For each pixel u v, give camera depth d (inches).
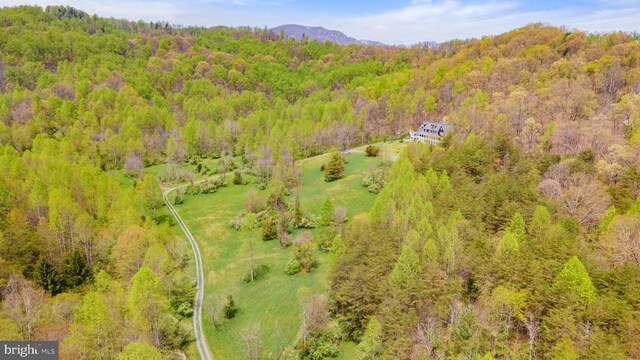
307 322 2652.6
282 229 4207.7
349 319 2596.0
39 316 2679.6
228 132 7322.8
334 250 3144.7
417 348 2017.7
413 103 7347.4
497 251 2310.5
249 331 2716.5
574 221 2583.7
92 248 3759.8
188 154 6983.3
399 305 2233.0
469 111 5472.4
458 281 2300.7
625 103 4421.8
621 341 1701.5
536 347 1892.2
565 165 3422.7
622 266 2096.5
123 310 2645.2
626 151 3348.9
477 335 1978.3
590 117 4808.1
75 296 2970.0
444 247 2532.0
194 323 3029.0
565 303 1884.8
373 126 7327.8
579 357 1686.8
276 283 3415.4
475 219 2923.2
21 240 3479.3
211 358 2684.5
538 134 4520.2
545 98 5433.1
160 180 6048.2
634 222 2279.8
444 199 3302.2
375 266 2559.1
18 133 6683.1
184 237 4397.1
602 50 7135.8
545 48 7829.7
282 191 4918.8
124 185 5851.4
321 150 6619.1
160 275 3179.1
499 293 2015.3
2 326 2470.5
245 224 4367.6
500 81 7017.7
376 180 4985.2
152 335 2532.0
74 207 3863.2
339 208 4119.1
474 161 3969.0
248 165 6294.3
